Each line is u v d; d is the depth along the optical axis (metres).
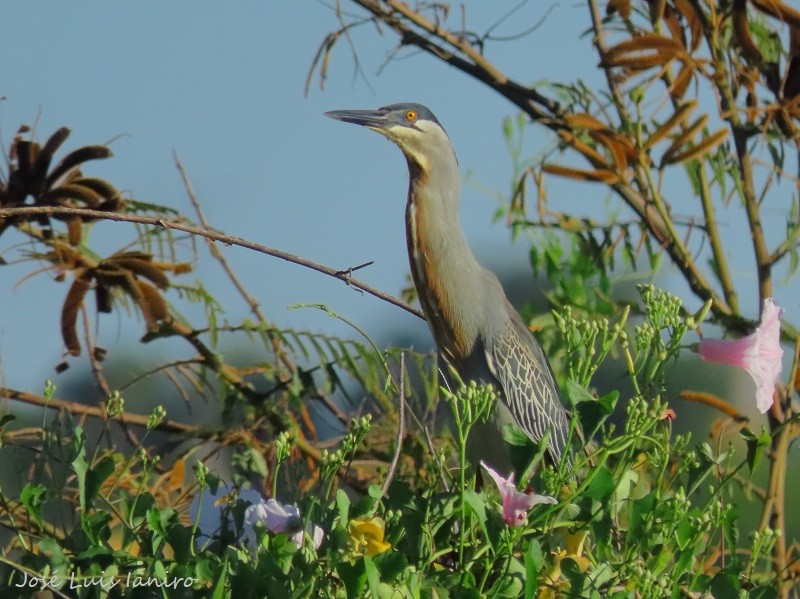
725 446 10.41
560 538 6.38
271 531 5.66
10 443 7.33
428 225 9.97
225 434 9.89
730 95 10.84
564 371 10.75
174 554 5.70
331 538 5.42
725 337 10.58
